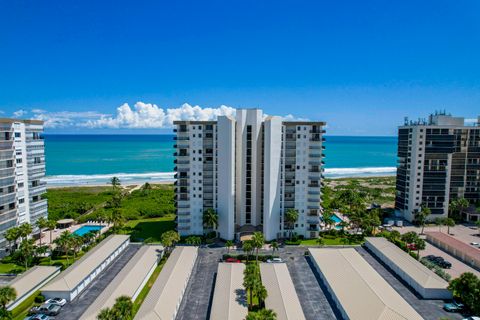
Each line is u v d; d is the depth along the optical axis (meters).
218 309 63.09
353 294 68.25
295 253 97.75
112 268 86.69
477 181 138.88
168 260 86.19
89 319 58.91
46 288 70.31
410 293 73.94
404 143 138.00
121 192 192.50
